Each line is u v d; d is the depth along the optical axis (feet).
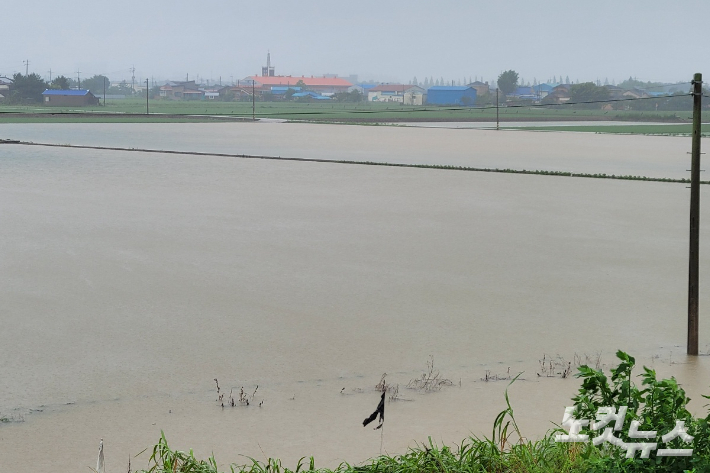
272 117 358.84
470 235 76.64
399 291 55.01
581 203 99.81
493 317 48.91
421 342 44.04
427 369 39.81
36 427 32.50
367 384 37.68
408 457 25.99
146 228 78.43
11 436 31.58
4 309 49.42
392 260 64.90
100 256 64.95
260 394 36.37
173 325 46.70
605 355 41.86
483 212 91.56
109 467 28.66
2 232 75.00
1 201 95.91
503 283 57.57
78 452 30.12
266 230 78.28
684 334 45.83
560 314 49.70
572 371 39.32
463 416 33.73
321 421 33.24
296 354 41.88
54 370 39.24
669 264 64.34
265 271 60.54
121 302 51.39
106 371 39.17
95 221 82.28
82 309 49.70
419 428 32.50
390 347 43.14
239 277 58.54
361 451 30.17
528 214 90.38
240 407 34.76
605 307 51.42
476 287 56.34
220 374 38.91
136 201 97.71
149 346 42.93
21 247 67.97
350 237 75.00
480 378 38.50
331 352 42.27
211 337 44.57
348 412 34.24
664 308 51.31
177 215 86.99
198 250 67.97
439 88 613.11
